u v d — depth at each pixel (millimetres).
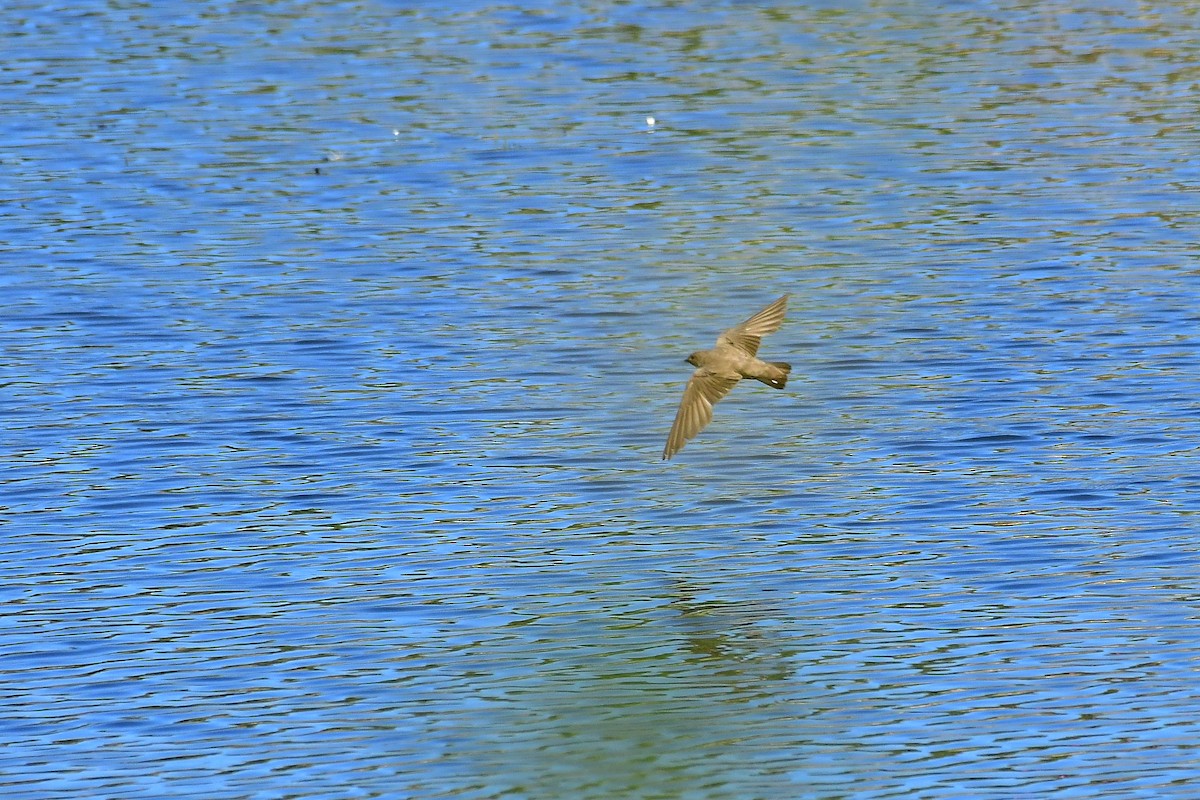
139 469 23312
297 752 16328
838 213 33875
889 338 27938
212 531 21438
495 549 20938
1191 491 21984
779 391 26141
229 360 27281
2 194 34844
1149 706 16844
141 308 29406
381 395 25922
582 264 31469
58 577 20156
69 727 16891
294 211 34250
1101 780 15461
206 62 43875
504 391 26125
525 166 36781
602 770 15945
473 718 16922
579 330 28562
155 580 20094
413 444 24203
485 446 24156
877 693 17328
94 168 36469
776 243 32375
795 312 29109
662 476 23141
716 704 17078
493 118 39688
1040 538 20828
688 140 38156
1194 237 32031
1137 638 18297
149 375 26672
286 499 22406
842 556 20578
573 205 34531
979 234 32594
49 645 18547
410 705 17250
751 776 15672
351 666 18062
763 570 20297
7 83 41844
